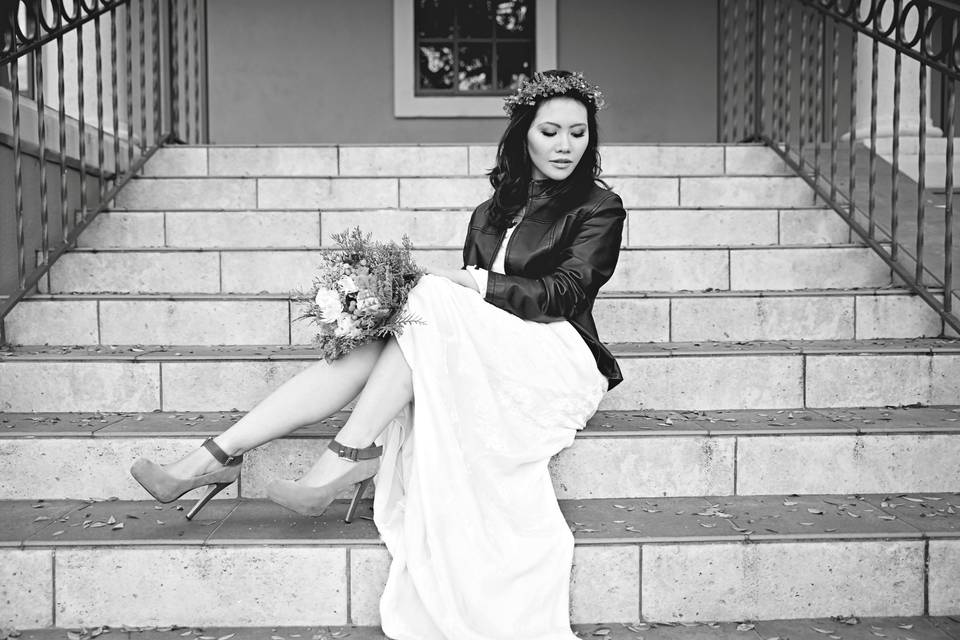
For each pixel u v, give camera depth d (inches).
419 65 257.6
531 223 90.4
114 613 76.6
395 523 79.3
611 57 249.8
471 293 82.7
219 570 76.6
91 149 143.8
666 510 85.2
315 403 80.2
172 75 172.2
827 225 138.6
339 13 246.7
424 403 77.5
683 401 101.3
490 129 250.4
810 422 93.7
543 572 75.4
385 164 160.4
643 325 114.4
